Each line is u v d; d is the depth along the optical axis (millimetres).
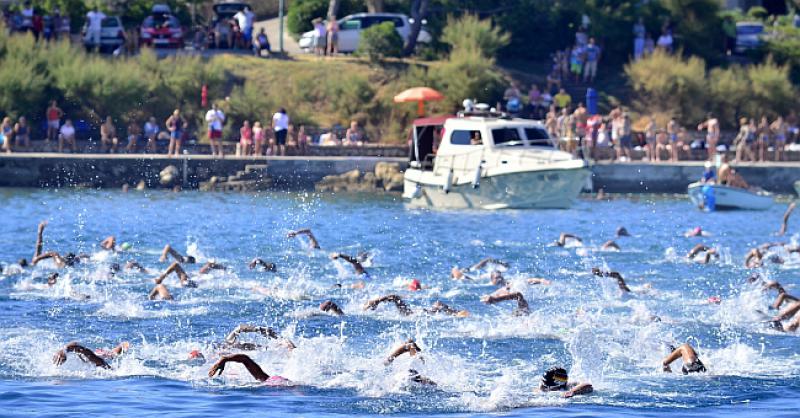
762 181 120125
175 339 43125
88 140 121500
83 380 36375
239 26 145375
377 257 68250
